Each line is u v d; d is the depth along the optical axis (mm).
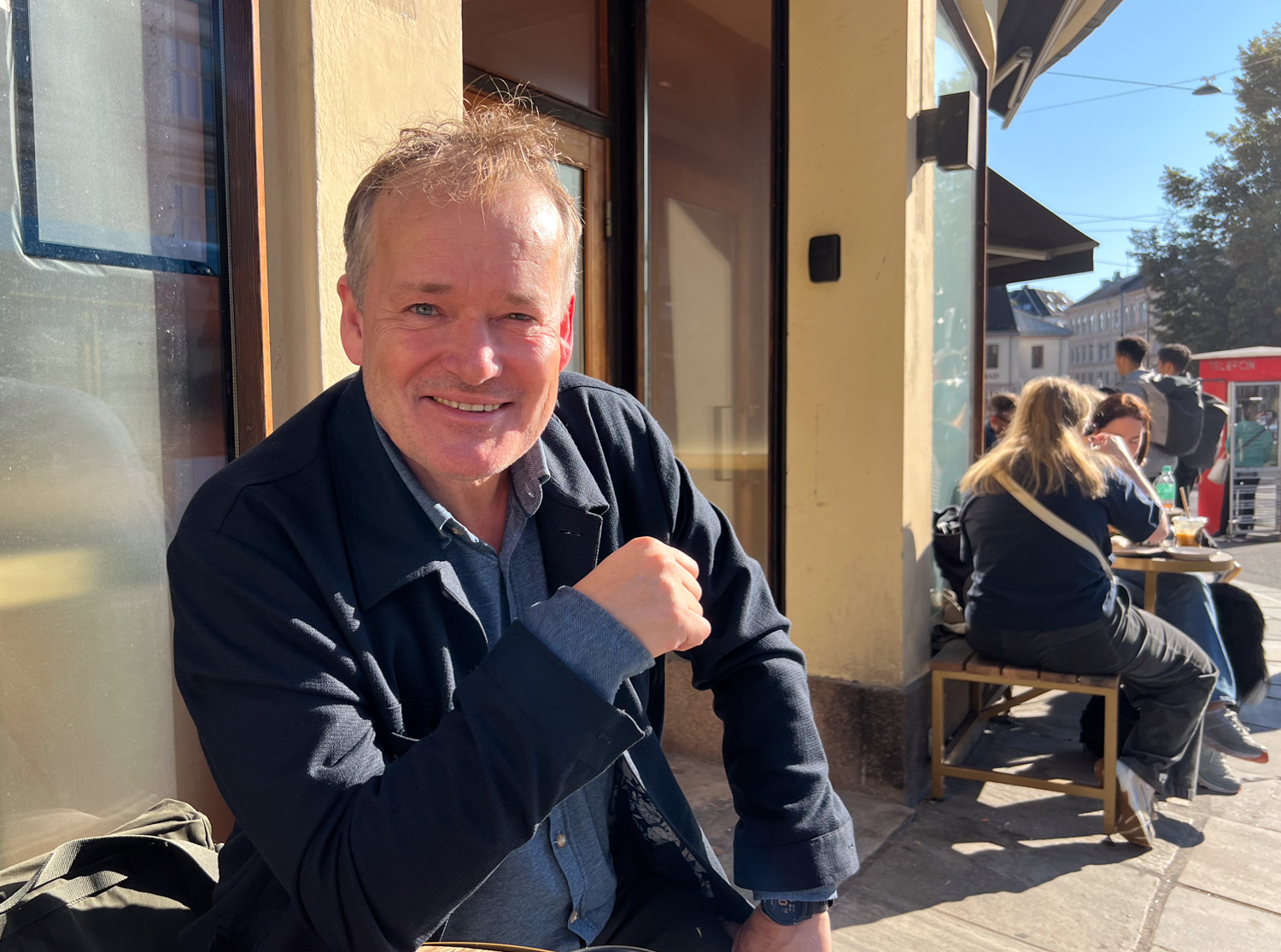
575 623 847
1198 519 3812
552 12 3188
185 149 1518
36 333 1353
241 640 869
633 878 1247
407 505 981
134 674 1495
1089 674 2904
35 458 1357
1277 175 30000
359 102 1617
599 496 1119
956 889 2518
